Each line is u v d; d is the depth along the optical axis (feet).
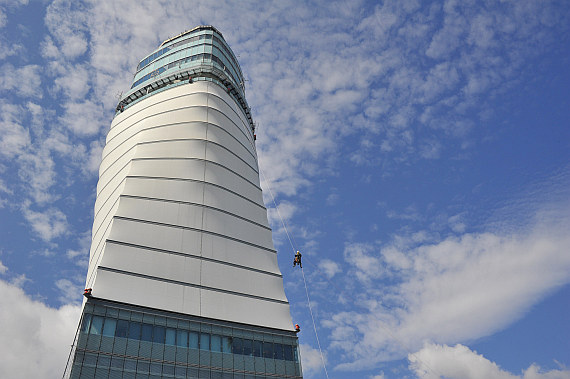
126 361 161.58
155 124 244.42
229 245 212.23
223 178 231.71
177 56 296.51
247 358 183.11
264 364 184.55
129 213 200.95
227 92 279.28
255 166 260.21
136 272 183.93
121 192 209.46
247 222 227.40
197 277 194.39
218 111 255.29
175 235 201.87
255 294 204.64
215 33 313.53
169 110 251.60
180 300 184.55
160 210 206.90
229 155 243.19
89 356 156.97
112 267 180.96
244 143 261.44
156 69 296.92
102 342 161.79
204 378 170.19
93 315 166.20
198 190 219.61
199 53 291.79
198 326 181.68
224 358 178.50
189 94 259.60
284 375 185.16
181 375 167.22
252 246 220.64
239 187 236.63
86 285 204.33
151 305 177.88
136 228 197.06
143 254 190.29
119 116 271.28
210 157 233.76
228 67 304.30
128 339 166.50
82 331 161.07
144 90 280.31
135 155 225.76
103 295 172.04
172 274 190.19
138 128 248.52
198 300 188.14
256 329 193.36
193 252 200.54
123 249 188.14
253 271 211.82
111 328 166.20
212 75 281.54
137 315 173.37
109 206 218.59
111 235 190.60
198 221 210.38
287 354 192.03
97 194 241.96
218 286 196.75
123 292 176.35
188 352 173.47
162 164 223.71
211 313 187.42
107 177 240.53
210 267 200.34
